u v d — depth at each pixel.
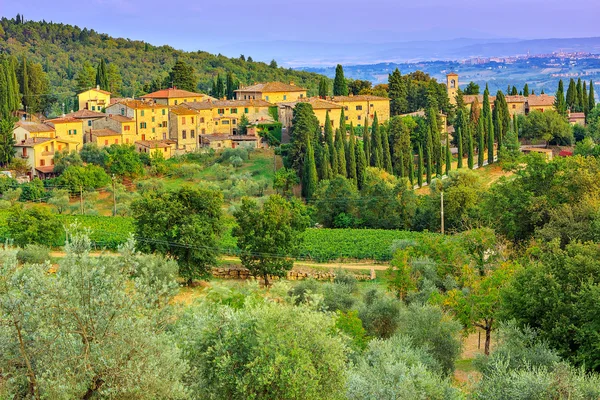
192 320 36.38
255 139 172.00
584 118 198.25
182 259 85.56
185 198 87.75
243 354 33.78
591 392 35.34
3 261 29.39
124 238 101.38
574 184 86.62
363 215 125.31
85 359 27.11
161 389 28.03
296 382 31.84
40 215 96.56
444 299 59.91
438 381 37.47
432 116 156.62
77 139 165.38
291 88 195.62
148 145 163.00
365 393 34.38
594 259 51.81
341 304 64.25
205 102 180.62
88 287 29.03
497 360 42.22
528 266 55.28
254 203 90.44
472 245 75.44
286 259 87.94
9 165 153.75
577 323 48.16
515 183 91.25
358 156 142.88
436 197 118.12
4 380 26.42
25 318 27.48
